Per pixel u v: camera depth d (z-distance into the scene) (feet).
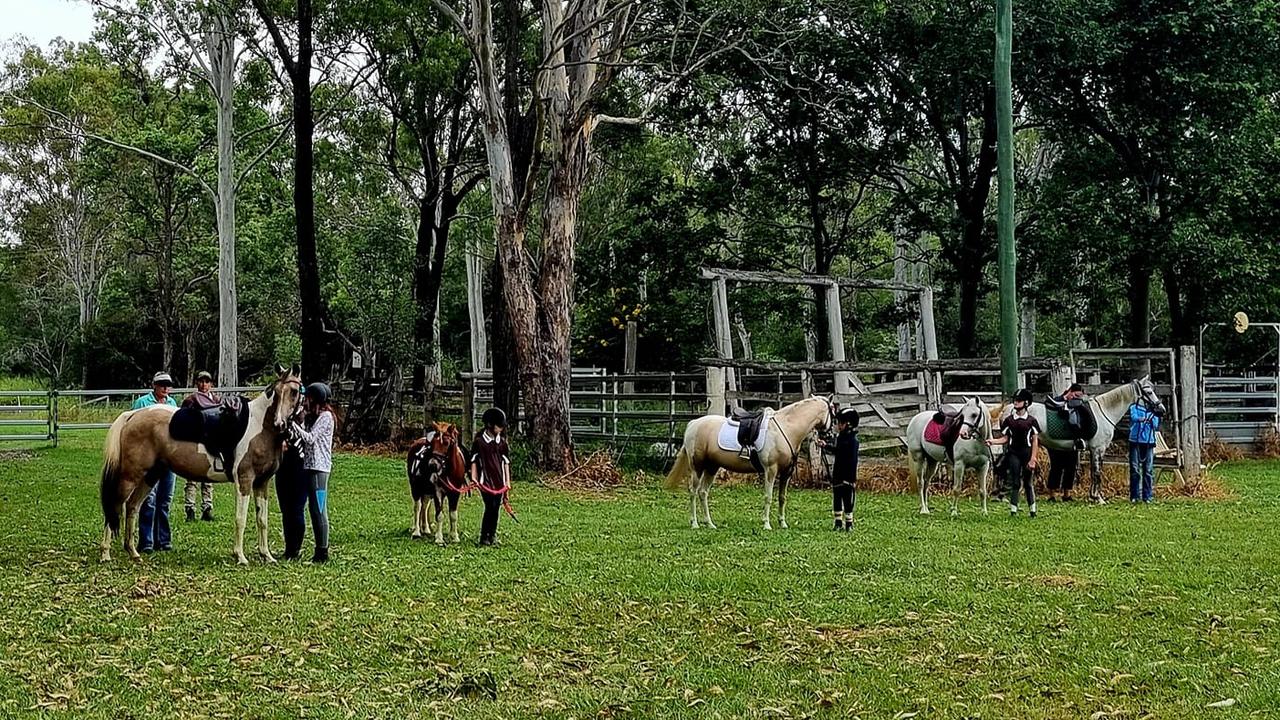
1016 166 126.82
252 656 25.50
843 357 87.40
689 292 110.63
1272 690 23.04
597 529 48.06
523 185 78.74
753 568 37.22
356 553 40.37
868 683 23.77
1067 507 57.62
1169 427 69.51
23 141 181.47
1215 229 89.92
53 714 21.09
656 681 23.89
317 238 150.71
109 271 194.29
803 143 97.66
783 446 47.98
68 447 92.68
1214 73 87.40
